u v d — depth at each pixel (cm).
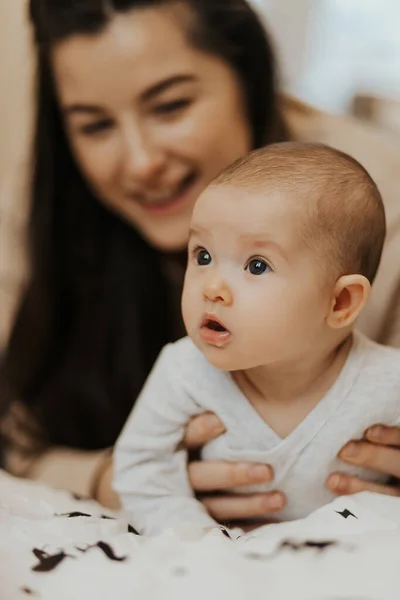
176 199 105
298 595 45
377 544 50
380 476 70
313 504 68
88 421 115
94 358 117
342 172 60
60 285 121
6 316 133
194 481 71
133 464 72
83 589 47
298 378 65
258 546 52
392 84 188
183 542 54
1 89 188
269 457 66
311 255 58
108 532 59
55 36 94
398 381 65
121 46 90
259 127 106
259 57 102
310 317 58
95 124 100
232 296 57
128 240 119
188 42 93
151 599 46
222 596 45
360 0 190
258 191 58
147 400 71
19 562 51
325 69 195
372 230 62
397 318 95
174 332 120
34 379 122
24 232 127
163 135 97
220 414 67
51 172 117
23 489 74
